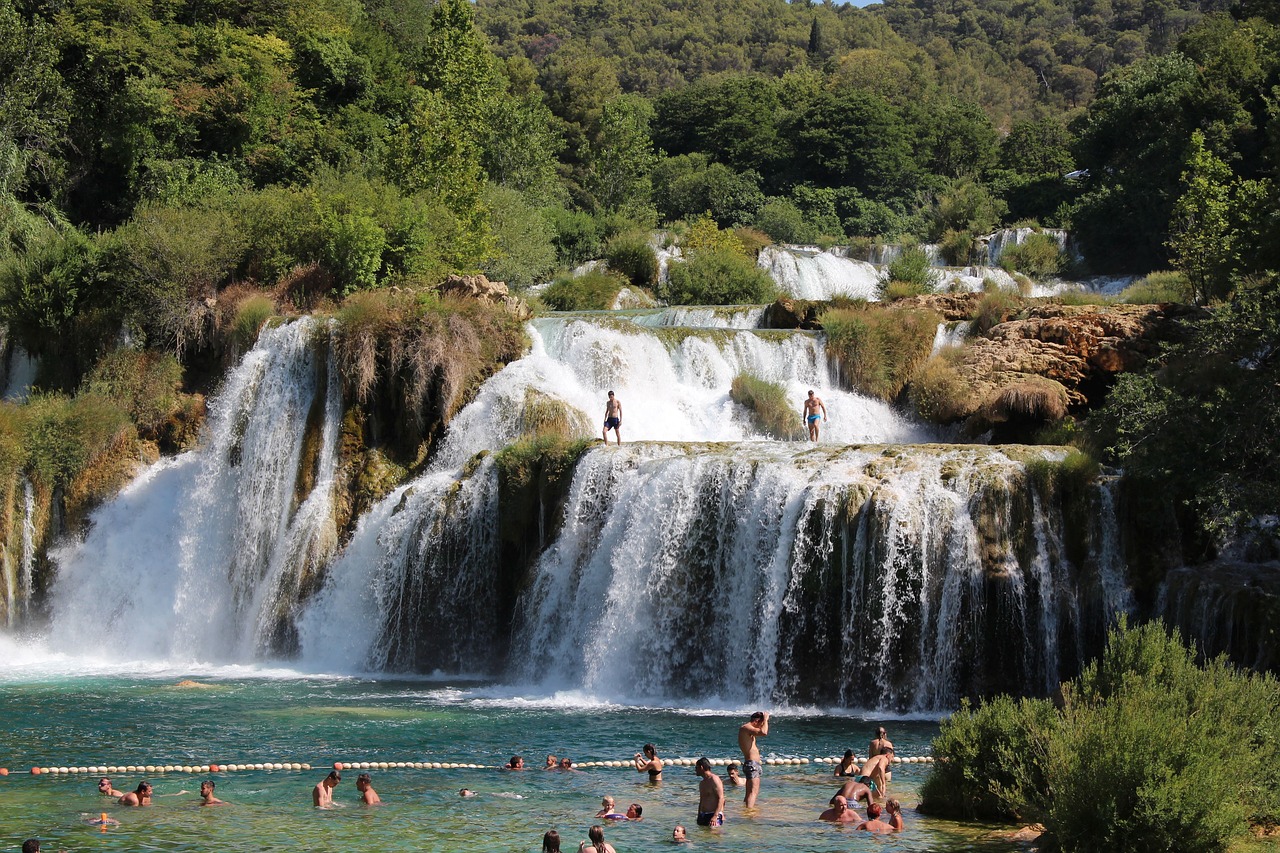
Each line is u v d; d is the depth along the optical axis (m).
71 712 26.86
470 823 17.86
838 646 28.27
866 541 28.27
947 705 27.62
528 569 32.34
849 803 18.36
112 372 42.91
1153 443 28.50
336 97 66.75
